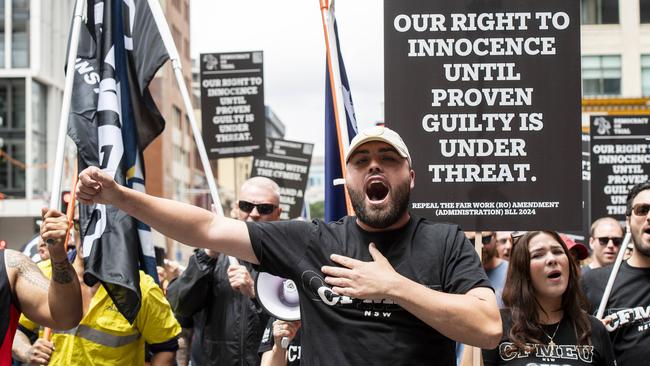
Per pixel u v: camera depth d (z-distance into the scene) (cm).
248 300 697
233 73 1376
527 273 546
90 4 614
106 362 597
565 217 597
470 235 815
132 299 555
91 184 398
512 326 543
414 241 410
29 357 605
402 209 408
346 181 416
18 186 4516
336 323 400
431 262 404
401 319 393
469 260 403
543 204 598
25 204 4378
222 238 415
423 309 376
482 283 393
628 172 1155
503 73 603
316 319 407
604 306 624
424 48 605
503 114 602
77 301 457
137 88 621
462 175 600
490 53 604
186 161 6362
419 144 602
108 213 564
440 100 603
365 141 407
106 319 599
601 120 1158
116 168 589
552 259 540
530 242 547
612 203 1155
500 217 598
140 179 615
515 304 546
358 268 384
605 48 3516
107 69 605
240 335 695
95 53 609
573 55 602
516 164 600
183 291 713
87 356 595
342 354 396
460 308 375
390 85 605
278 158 1463
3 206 4359
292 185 1462
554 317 548
